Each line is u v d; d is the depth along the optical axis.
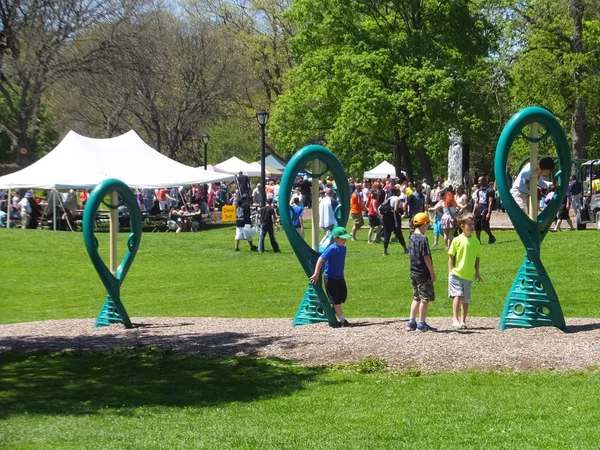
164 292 19.12
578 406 7.45
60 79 41.75
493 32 43.75
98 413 7.80
